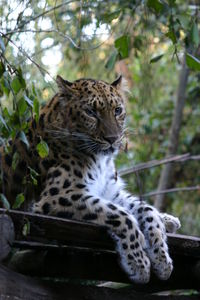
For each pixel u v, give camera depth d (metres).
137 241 9.20
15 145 10.53
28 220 8.41
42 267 9.51
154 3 9.69
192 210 19.38
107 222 9.27
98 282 10.79
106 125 10.63
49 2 12.11
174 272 9.81
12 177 10.52
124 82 11.52
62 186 10.09
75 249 9.47
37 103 8.20
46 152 8.52
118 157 15.82
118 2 13.40
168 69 20.61
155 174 19.05
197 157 15.31
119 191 11.01
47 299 8.80
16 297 8.43
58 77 10.80
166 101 19.84
